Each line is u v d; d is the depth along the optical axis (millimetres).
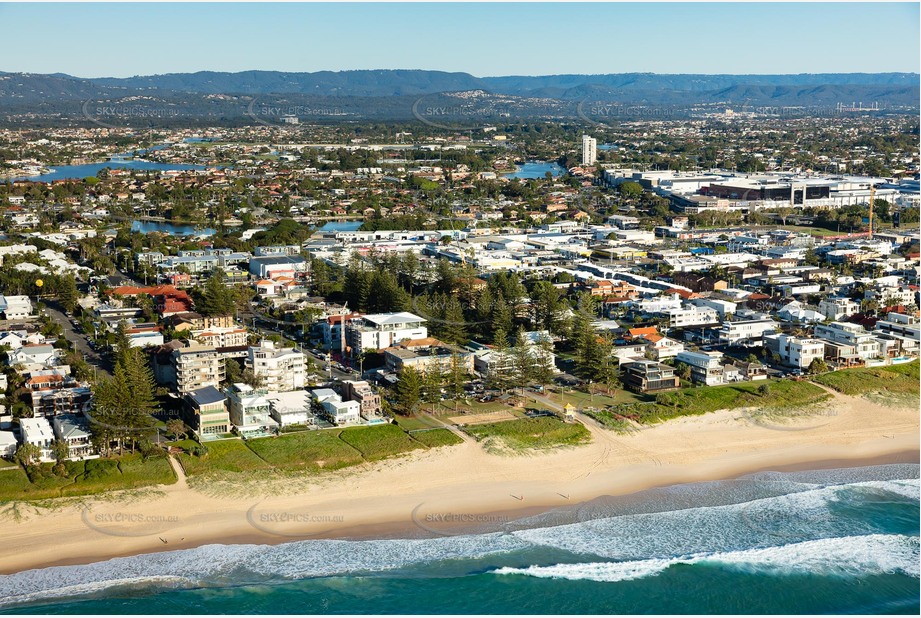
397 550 162000
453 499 179250
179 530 164625
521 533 168625
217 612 143250
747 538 169250
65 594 146500
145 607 144000
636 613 148000
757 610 149250
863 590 154375
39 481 174500
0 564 153250
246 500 174625
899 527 174250
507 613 145250
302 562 157375
